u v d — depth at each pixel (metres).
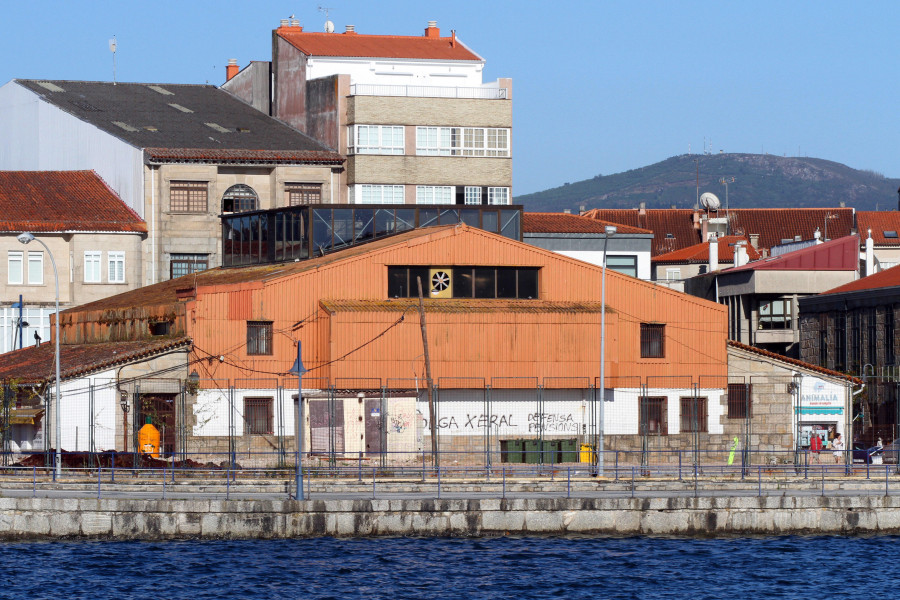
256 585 184.00
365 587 184.12
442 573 191.12
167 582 184.62
